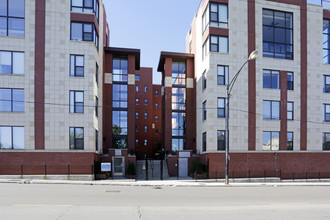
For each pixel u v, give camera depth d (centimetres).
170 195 1436
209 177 2581
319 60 2980
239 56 2759
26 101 2316
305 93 2909
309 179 2741
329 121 2977
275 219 907
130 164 2700
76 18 2430
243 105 2723
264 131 2764
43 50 2362
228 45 2756
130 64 3225
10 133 2284
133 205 1095
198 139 3100
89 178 2316
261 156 2712
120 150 2848
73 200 1188
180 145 3306
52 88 2353
